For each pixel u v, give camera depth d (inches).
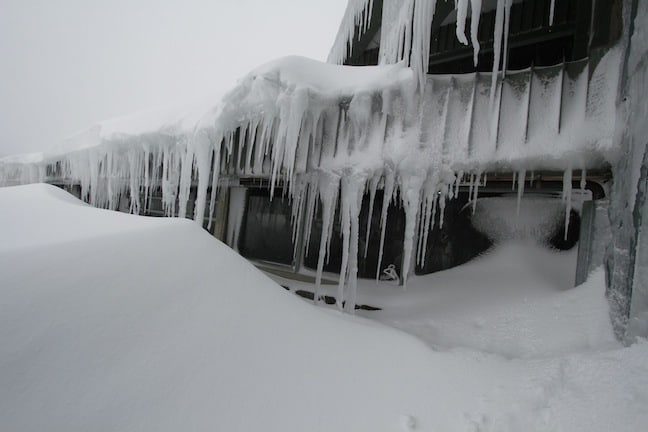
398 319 148.9
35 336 61.1
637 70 98.6
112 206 306.3
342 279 167.0
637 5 101.3
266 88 181.5
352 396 73.6
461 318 135.6
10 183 517.3
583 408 67.7
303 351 83.4
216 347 75.3
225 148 224.5
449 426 67.6
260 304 94.0
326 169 181.3
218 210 289.1
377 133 167.5
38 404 52.6
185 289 86.9
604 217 126.3
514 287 149.3
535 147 131.6
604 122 119.5
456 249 184.5
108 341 66.3
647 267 85.4
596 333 104.4
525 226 169.5
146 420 56.8
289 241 251.9
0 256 75.8
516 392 75.7
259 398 67.7
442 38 235.5
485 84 145.9
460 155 146.3
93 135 337.4
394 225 207.9
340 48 305.3
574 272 151.2
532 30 197.3
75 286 73.8
